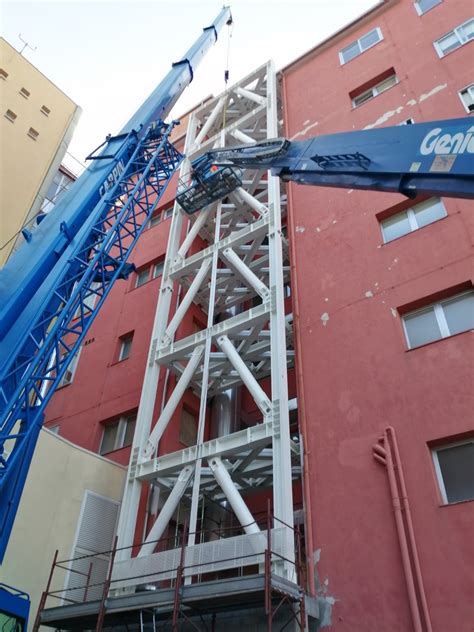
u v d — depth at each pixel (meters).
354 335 14.78
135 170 18.19
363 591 10.97
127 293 26.27
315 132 21.86
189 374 16.45
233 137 24.39
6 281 12.75
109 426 21.78
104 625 13.38
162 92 20.28
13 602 10.28
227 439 14.06
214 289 17.88
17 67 28.12
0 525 10.56
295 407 15.70
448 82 18.70
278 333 14.86
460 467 11.44
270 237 17.42
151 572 12.67
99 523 17.14
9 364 11.29
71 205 15.22
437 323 13.80
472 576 9.86
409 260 15.10
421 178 8.81
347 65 23.34
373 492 11.98
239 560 11.52
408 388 12.87
